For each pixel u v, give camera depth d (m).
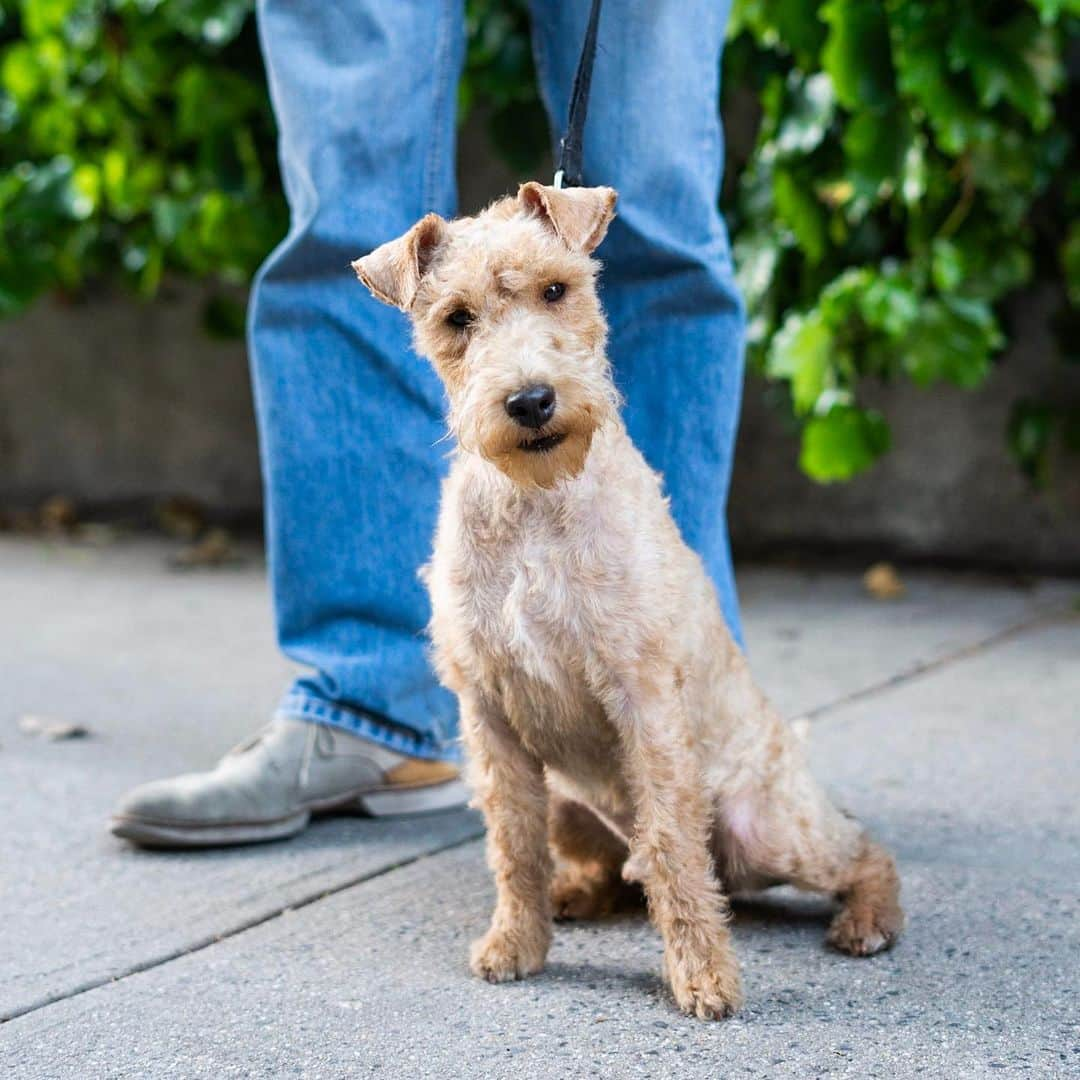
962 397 5.07
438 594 2.19
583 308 2.18
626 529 2.06
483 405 2.01
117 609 4.97
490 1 4.72
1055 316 4.74
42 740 3.44
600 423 2.05
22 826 2.85
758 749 2.25
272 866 2.62
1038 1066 1.78
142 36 5.30
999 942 2.18
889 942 2.16
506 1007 2.01
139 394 6.59
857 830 2.32
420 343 2.27
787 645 4.21
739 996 1.97
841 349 4.45
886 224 4.66
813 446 4.38
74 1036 1.94
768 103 4.48
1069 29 4.14
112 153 5.74
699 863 2.05
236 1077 1.81
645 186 2.59
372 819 2.90
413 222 2.76
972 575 5.08
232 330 6.00
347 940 2.28
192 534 6.34
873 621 4.47
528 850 2.16
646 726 2.06
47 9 5.47
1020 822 2.71
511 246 2.13
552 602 2.06
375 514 2.81
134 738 3.46
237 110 5.21
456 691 2.21
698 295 2.65
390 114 2.68
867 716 3.46
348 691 2.81
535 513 2.06
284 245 2.72
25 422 6.86
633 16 2.53
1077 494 4.92
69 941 2.28
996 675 3.78
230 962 2.19
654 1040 1.89
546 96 2.75
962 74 4.05
